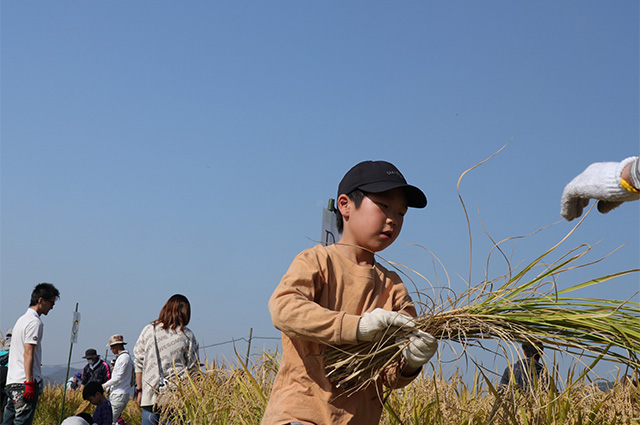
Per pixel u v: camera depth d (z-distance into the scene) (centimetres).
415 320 267
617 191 171
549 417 362
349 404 272
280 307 261
